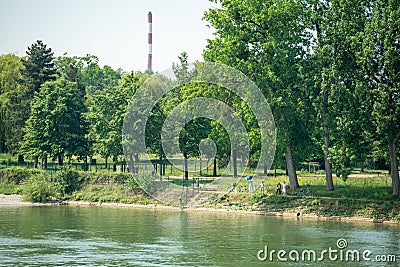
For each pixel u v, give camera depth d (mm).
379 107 59844
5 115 104250
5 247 47125
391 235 51969
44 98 96625
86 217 64375
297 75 66438
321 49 64062
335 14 64312
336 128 62656
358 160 63438
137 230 55031
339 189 68812
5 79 112562
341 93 62312
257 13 67312
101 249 46312
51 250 45938
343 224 58562
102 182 80938
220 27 68938
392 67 60438
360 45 62312
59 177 82500
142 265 41000
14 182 88000
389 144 62906
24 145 95375
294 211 64750
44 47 111375
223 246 47344
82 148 94062
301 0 67938
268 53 67000
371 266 41031
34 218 63688
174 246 47469
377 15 61531
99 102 88312
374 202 62281
